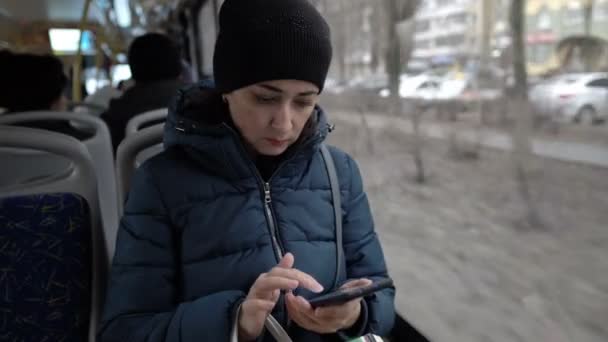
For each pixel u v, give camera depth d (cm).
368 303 71
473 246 139
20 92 173
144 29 933
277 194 71
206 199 68
